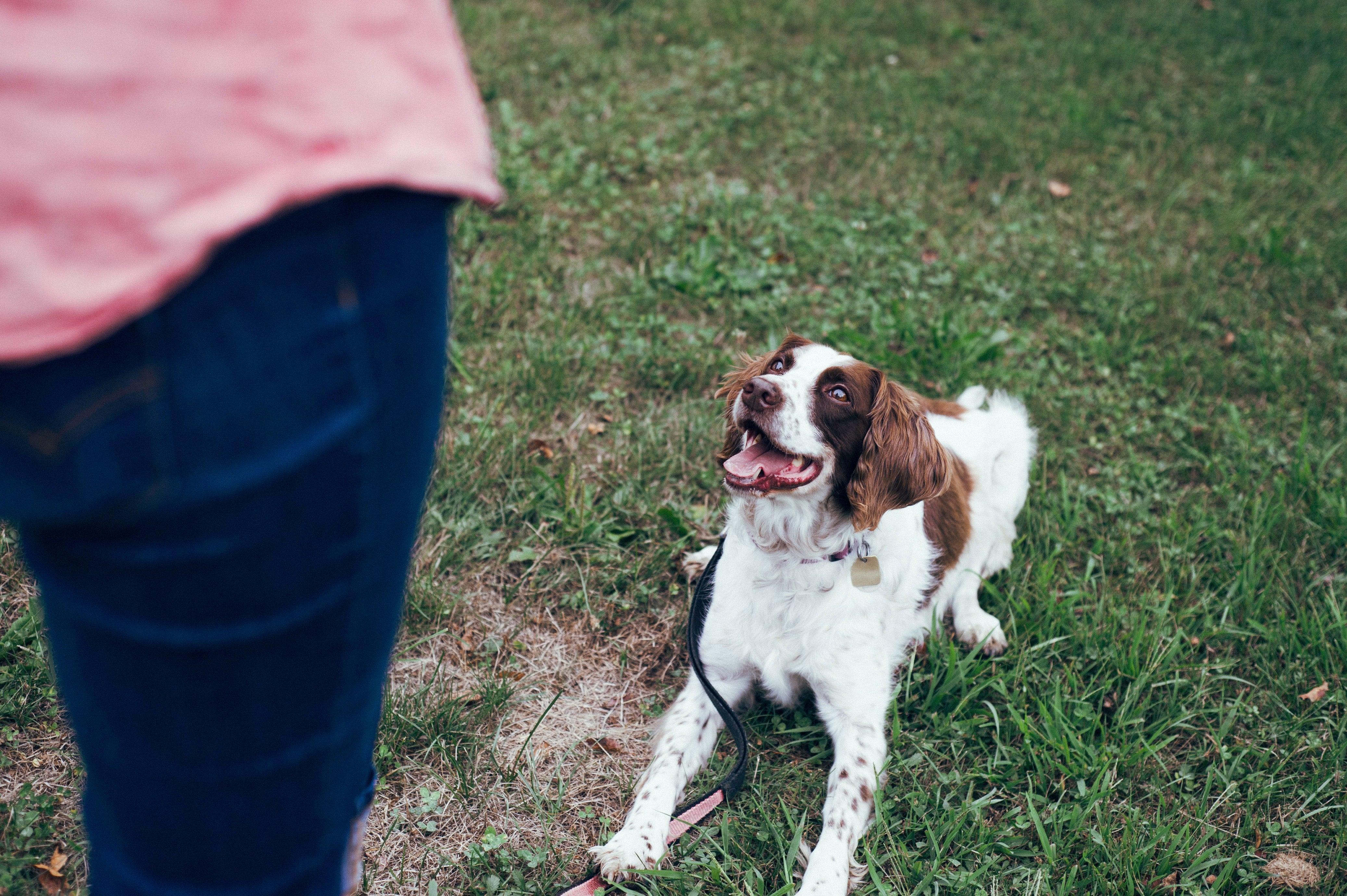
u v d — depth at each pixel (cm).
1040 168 601
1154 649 301
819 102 648
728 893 232
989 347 441
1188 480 398
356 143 92
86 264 81
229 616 102
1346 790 267
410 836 240
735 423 284
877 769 263
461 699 272
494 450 351
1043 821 254
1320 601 333
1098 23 847
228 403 91
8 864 208
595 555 328
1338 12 908
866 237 511
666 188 537
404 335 105
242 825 118
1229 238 554
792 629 280
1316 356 467
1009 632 320
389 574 117
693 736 270
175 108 82
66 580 100
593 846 245
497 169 514
